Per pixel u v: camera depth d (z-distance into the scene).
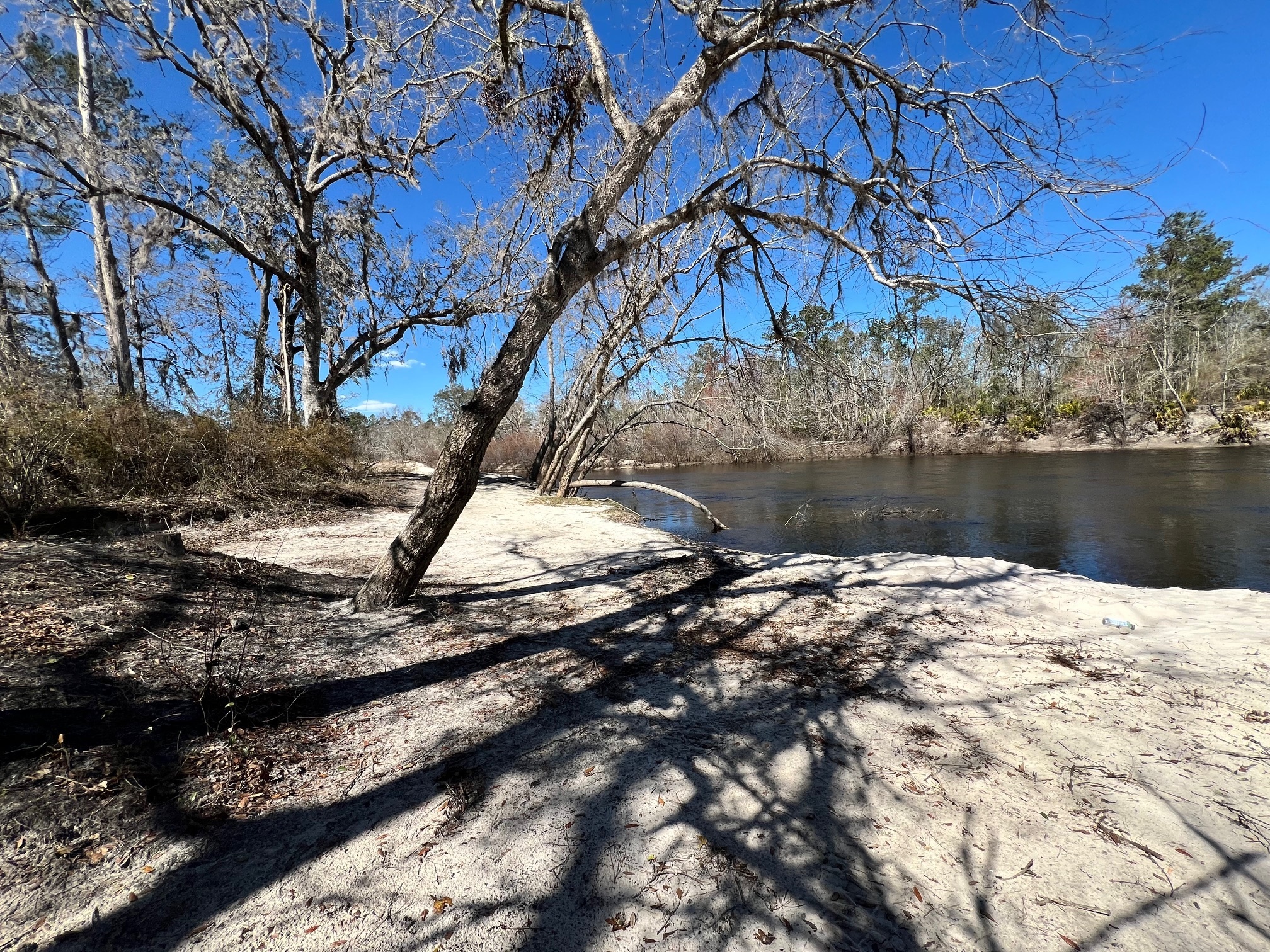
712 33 4.35
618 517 11.96
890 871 1.77
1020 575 5.54
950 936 1.52
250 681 2.98
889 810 2.06
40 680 2.49
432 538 4.45
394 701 2.98
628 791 2.20
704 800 2.14
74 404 8.09
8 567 3.72
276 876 1.74
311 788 2.21
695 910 1.62
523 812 2.07
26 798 1.87
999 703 2.84
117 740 2.26
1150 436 25.78
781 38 4.68
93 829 1.84
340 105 11.86
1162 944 1.47
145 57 9.91
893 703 2.90
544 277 4.26
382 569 4.46
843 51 4.96
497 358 4.29
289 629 3.82
